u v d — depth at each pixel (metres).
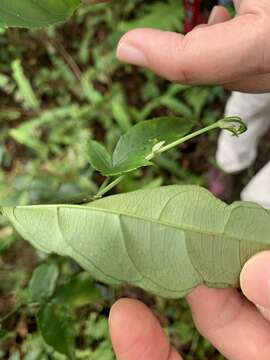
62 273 0.18
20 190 0.22
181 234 0.10
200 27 0.11
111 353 0.22
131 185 0.23
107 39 0.29
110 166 0.11
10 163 0.27
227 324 0.13
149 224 0.10
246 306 0.12
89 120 0.27
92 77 0.29
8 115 0.28
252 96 0.20
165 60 0.11
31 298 0.15
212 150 0.27
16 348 0.22
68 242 0.10
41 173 0.26
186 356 0.24
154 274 0.10
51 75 0.29
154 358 0.12
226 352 0.13
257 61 0.11
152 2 0.28
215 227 0.10
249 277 0.10
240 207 0.10
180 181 0.27
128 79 0.28
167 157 0.26
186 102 0.27
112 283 0.10
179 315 0.24
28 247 0.24
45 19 0.09
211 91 0.27
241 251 0.10
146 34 0.11
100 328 0.23
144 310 0.12
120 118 0.26
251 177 0.26
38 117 0.28
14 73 0.27
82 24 0.29
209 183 0.26
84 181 0.24
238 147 0.23
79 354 0.22
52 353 0.22
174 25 0.26
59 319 0.14
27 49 0.29
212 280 0.10
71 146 0.26
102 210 0.10
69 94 0.29
